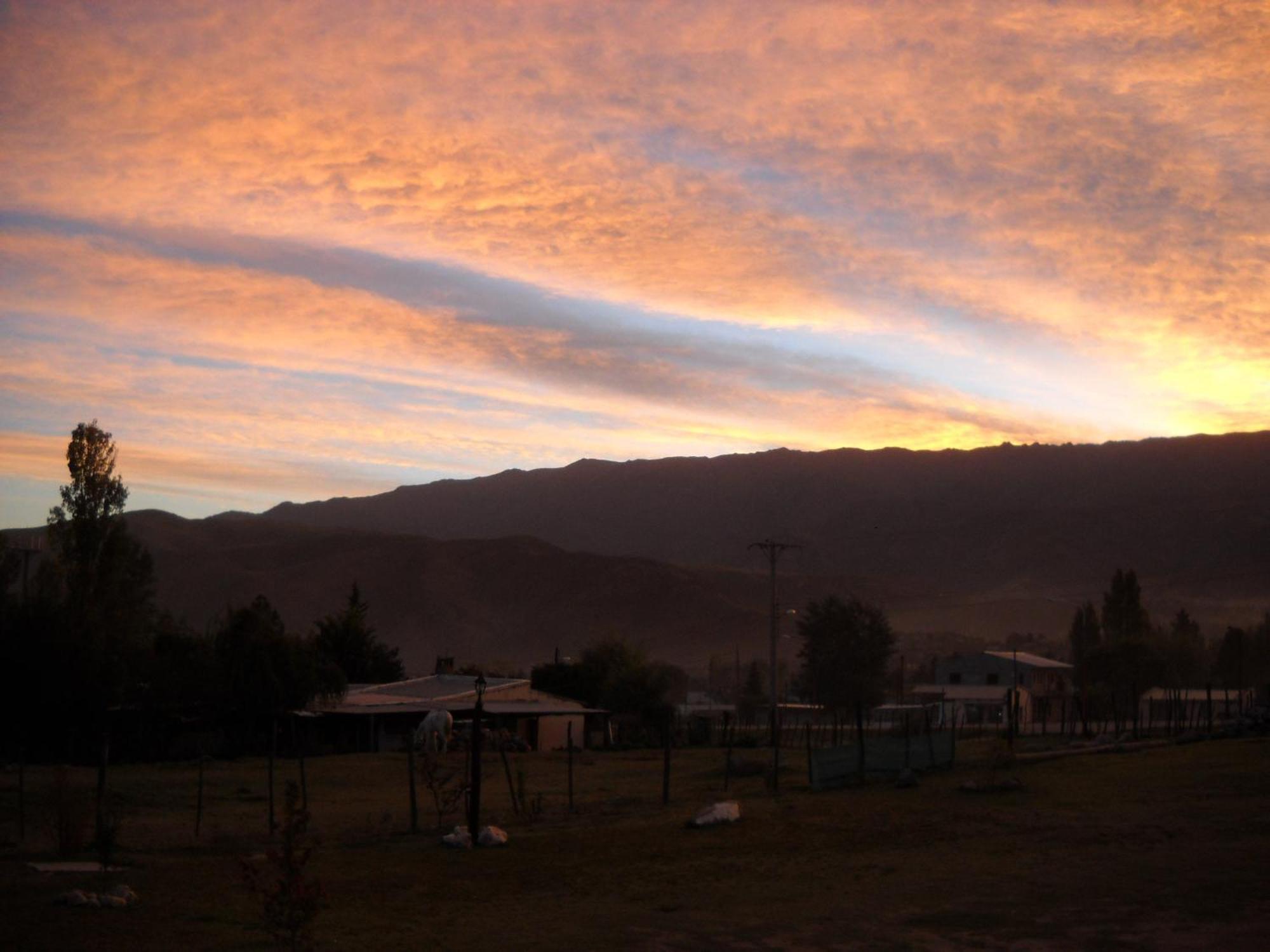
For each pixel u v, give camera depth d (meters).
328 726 60.78
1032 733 56.47
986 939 13.50
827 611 104.94
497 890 17.91
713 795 31.77
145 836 24.44
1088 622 105.12
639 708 73.88
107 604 61.25
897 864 18.98
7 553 62.28
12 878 18.19
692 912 15.85
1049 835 21.14
